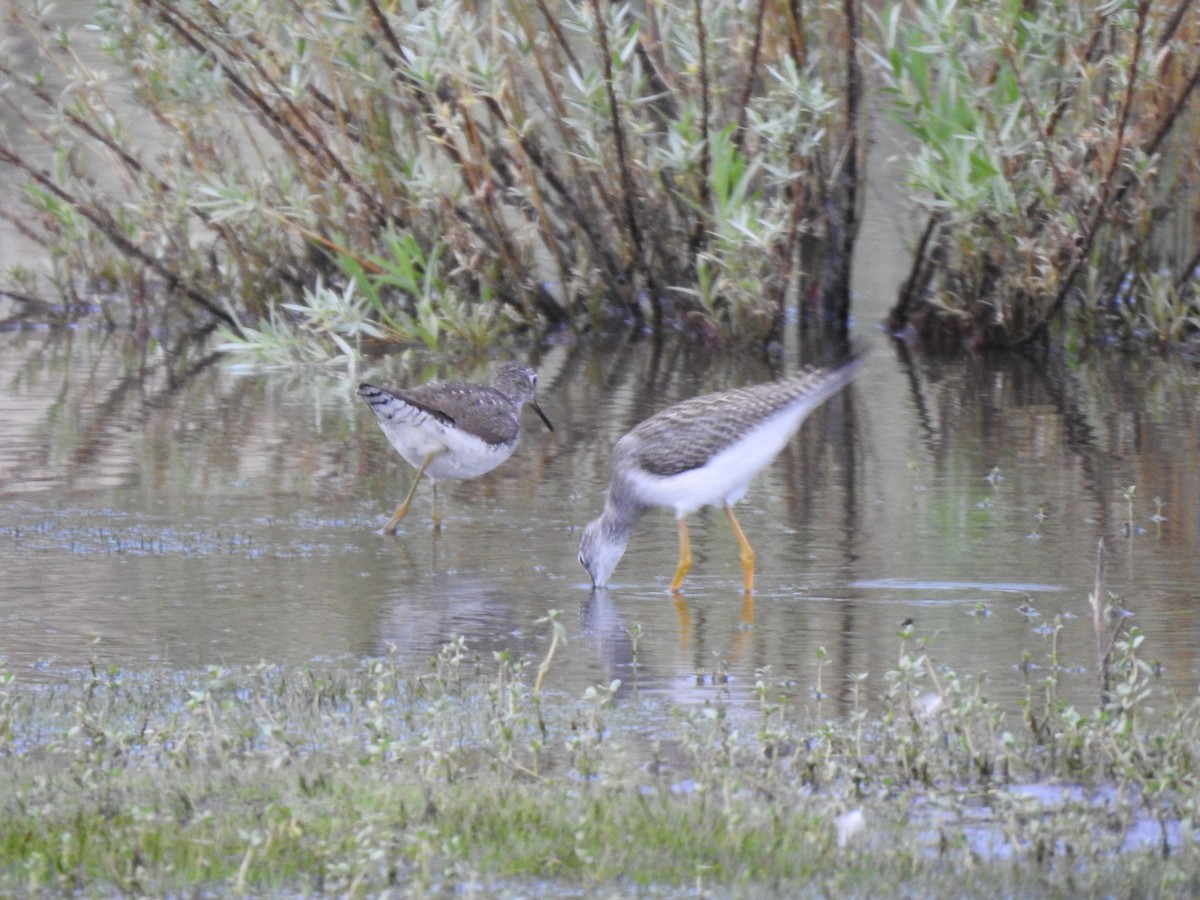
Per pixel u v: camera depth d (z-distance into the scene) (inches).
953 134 708.0
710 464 427.2
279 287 820.6
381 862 250.8
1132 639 341.1
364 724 315.6
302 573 442.3
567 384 703.7
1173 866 256.8
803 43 763.4
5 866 252.5
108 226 794.2
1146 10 660.7
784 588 430.9
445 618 402.9
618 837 263.0
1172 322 777.6
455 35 696.4
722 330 784.3
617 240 810.2
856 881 251.3
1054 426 630.5
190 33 769.6
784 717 330.3
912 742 305.4
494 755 294.0
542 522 502.6
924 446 600.4
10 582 427.2
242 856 256.1
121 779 285.3
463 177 771.4
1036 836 261.9
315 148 775.7
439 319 772.0
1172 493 527.5
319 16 723.4
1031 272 745.6
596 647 379.6
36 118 968.3
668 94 773.9
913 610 408.8
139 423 628.1
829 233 814.5
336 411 656.4
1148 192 767.7
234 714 325.1
